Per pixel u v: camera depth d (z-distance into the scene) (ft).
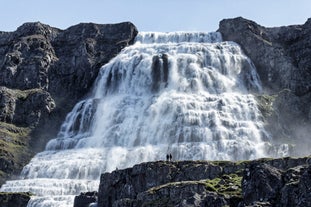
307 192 241.96
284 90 573.33
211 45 643.45
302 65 608.60
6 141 567.59
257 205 253.85
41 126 606.14
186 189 306.76
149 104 574.97
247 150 482.69
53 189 449.89
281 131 538.88
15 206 419.13
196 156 477.77
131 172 357.61
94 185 453.17
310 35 627.46
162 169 348.79
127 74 634.84
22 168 539.70
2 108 603.67
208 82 596.70
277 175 267.39
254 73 624.59
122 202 330.54
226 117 534.78
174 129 523.29
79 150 533.14
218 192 299.79
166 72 615.16
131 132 543.39
